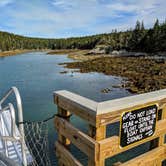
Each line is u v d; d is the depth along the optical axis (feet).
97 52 288.51
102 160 8.16
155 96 9.77
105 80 113.60
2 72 149.28
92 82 108.99
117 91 90.17
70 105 9.27
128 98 9.37
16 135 10.70
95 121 7.79
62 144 10.43
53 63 206.18
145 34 272.72
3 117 13.69
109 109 8.01
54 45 538.06
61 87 98.68
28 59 264.72
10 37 500.74
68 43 511.81
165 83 95.61
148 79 105.81
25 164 10.91
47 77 126.21
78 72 143.23
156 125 10.03
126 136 8.81
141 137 9.41
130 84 100.63
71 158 9.45
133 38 280.51
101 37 381.19
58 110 10.43
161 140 10.55
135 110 8.90
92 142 8.02
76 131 9.01
